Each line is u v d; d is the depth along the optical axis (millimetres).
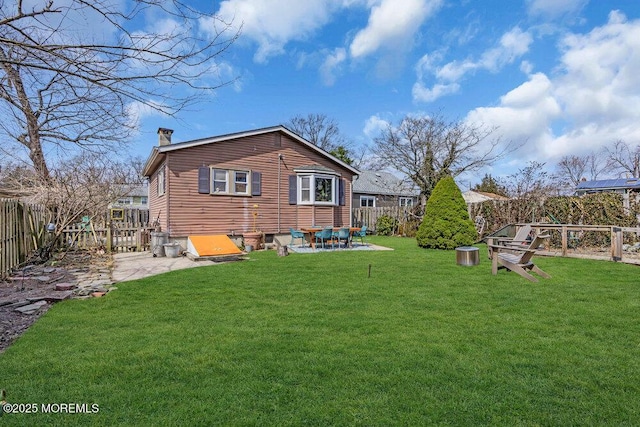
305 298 5051
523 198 12836
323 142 39438
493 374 2688
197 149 12078
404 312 4324
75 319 4086
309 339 3408
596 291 5375
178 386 2502
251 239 12227
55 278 6781
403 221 18156
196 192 12047
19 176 12930
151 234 11117
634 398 2354
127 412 2188
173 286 5930
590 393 2422
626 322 3902
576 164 40500
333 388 2473
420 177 22344
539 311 4348
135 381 2576
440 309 4457
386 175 32719
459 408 2238
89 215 12461
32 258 8820
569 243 11023
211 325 3854
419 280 6301
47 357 2986
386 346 3227
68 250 10789
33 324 3924
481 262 8453
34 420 2105
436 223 11578
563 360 2930
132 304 4777
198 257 9156
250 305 4691
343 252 10914
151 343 3311
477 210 14828
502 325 3822
